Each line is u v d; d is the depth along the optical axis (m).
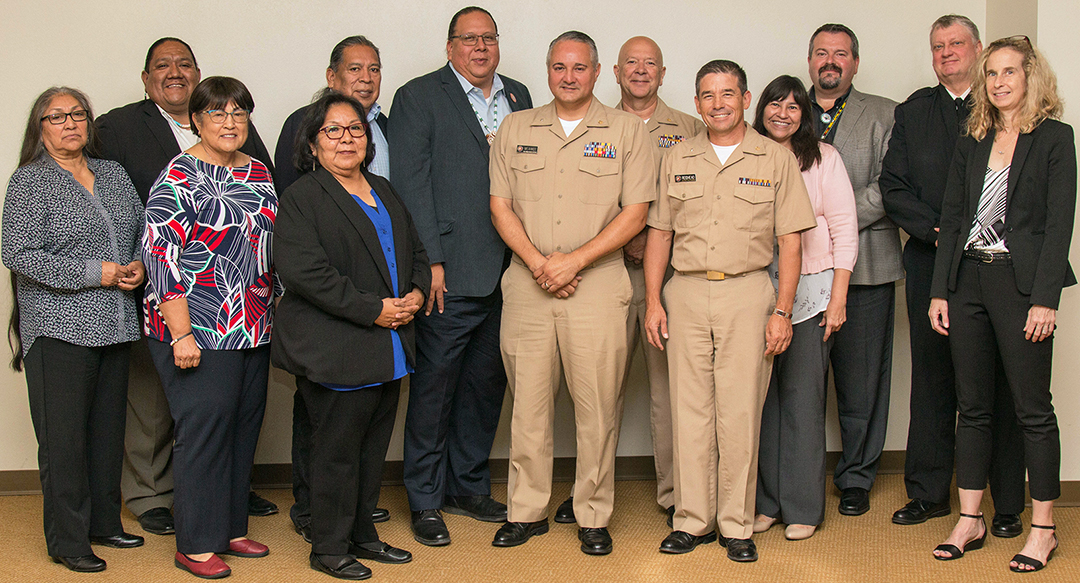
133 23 3.60
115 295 2.74
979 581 2.59
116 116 3.10
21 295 2.70
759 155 2.77
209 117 2.56
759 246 2.77
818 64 3.24
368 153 2.74
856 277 3.21
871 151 3.21
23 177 2.62
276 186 3.05
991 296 2.65
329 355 2.48
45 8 3.57
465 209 3.06
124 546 2.94
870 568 2.70
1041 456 2.66
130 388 3.17
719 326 2.78
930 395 3.13
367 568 2.64
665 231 2.89
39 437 2.69
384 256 2.59
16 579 2.66
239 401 2.75
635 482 3.73
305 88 3.68
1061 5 3.21
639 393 3.79
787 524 3.02
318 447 2.60
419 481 3.07
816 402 2.97
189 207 2.55
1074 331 3.27
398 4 3.69
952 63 3.07
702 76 2.76
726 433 2.81
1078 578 2.59
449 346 3.08
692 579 2.63
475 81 3.15
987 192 2.66
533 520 2.96
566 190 2.83
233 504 2.82
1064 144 2.55
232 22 3.65
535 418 2.92
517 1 3.71
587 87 2.82
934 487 3.14
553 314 2.87
